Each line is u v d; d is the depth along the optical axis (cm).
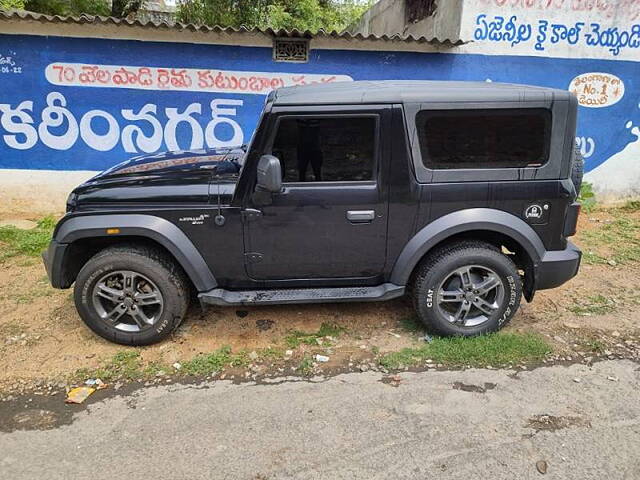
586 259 547
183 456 262
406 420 290
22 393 314
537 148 334
